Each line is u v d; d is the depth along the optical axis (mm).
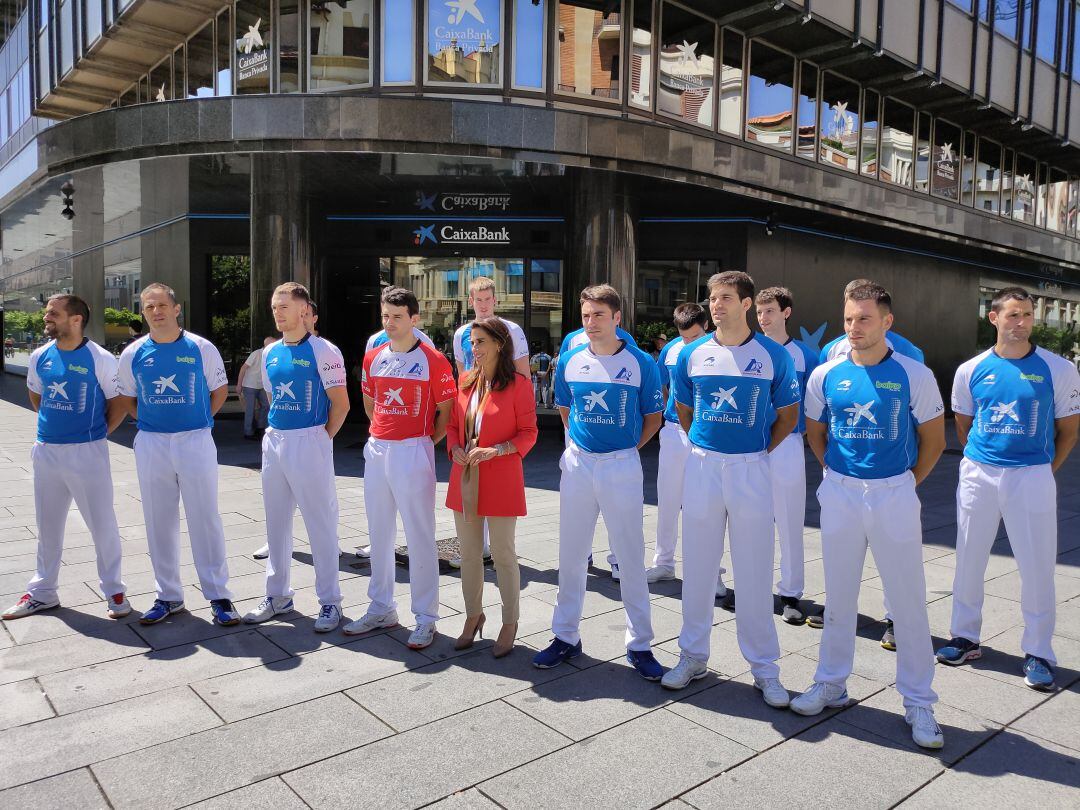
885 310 3262
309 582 5098
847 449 3359
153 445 4234
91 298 20297
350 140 10289
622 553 3764
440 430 4238
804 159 13609
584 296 3732
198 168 11500
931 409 3240
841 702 3447
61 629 4227
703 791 2764
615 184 11539
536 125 10461
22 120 19172
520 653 3994
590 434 3791
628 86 11359
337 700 3424
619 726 3234
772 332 4852
